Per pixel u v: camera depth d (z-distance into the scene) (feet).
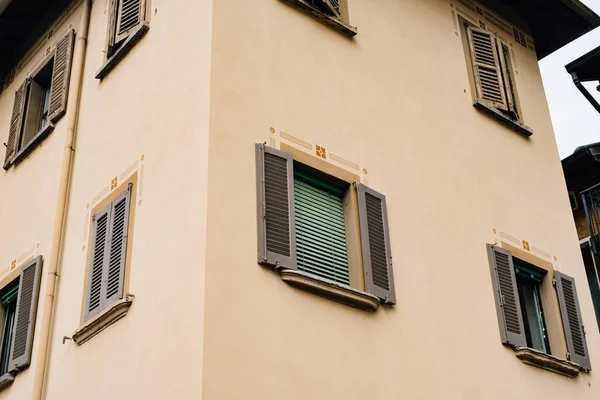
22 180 41.32
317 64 34.17
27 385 33.58
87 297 31.76
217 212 27.37
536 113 45.37
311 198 31.81
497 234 38.37
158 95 32.35
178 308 26.50
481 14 45.37
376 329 30.35
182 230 27.86
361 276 31.14
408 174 35.53
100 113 36.27
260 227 28.27
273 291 27.58
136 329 28.14
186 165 29.04
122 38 36.45
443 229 35.68
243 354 25.71
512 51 46.14
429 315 32.78
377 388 29.17
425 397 30.71
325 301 29.07
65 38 41.81
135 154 32.42
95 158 35.27
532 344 38.04
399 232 33.63
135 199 31.35
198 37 31.37
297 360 27.12
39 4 44.45
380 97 36.27
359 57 36.37
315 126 32.58
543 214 41.83
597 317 53.16
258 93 31.01
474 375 33.17
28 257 37.68
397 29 39.37
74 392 30.32
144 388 26.58
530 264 39.34
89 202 34.45
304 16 34.81
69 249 34.60
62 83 40.32
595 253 52.75
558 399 36.35
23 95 43.78
